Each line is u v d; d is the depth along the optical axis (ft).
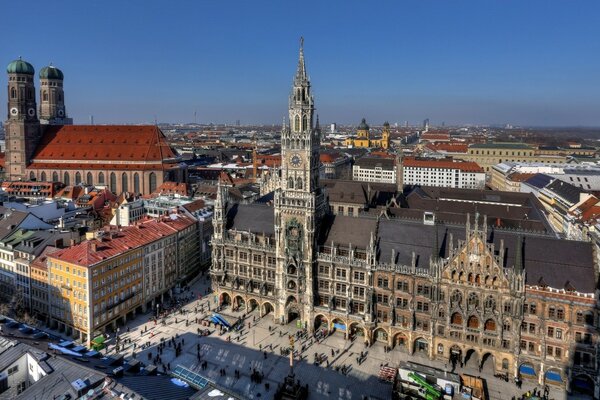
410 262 366.22
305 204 388.57
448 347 351.05
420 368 322.14
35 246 431.02
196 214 547.90
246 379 334.24
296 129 388.98
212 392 205.05
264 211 461.37
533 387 322.34
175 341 384.68
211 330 404.57
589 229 564.30
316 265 399.65
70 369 208.44
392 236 388.57
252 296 436.35
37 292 414.62
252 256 433.48
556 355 319.47
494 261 328.49
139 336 391.45
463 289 340.18
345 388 324.19
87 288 371.56
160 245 457.27
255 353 369.09
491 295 331.57
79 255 384.88
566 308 312.50
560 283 318.86
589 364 310.65
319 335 395.75
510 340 329.93
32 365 217.77
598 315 303.89
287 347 376.48
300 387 310.24
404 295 363.35
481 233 331.36
